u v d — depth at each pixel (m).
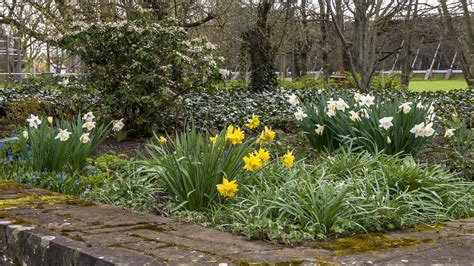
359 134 6.82
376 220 3.66
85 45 10.26
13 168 6.46
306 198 3.98
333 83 23.12
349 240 3.16
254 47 20.62
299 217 3.71
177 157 4.74
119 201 4.86
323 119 7.16
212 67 10.55
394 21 26.59
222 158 4.61
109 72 10.52
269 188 4.34
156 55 10.46
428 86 33.62
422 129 6.12
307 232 3.46
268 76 20.69
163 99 10.23
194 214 4.28
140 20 10.66
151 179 5.16
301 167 5.00
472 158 6.83
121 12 18.77
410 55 27.58
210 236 3.17
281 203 3.94
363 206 3.85
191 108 12.48
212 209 4.48
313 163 6.39
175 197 4.77
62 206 3.99
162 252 2.74
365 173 4.54
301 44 29.34
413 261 2.58
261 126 11.77
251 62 20.84
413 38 28.00
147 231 3.24
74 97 10.48
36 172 6.01
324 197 3.80
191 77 10.55
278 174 4.86
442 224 3.84
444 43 33.31
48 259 2.98
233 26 24.25
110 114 10.62
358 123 6.80
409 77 27.73
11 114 11.99
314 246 3.03
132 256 2.65
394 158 5.95
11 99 14.92
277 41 25.38
